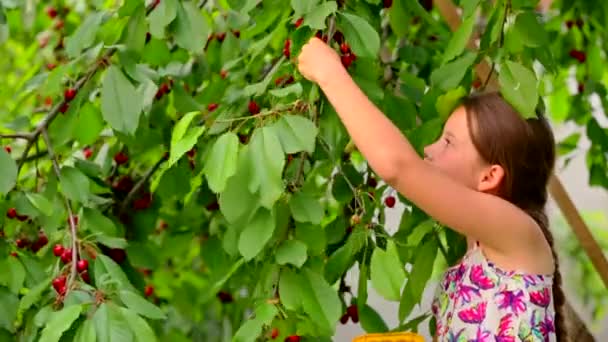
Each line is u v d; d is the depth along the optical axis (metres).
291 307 1.87
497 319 1.92
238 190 1.79
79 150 2.60
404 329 2.25
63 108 2.21
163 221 3.09
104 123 2.26
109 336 1.75
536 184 2.03
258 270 2.17
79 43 2.09
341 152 2.19
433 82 2.02
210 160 1.76
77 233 2.11
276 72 1.95
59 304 1.89
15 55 3.44
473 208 1.86
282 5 2.13
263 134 1.78
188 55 2.55
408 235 2.24
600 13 3.01
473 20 1.98
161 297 3.31
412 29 2.86
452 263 2.23
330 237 2.16
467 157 2.01
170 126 2.51
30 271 2.06
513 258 1.93
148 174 2.53
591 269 3.72
